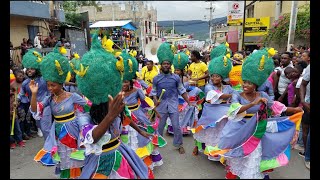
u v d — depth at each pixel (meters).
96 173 2.87
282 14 13.34
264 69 3.75
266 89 4.80
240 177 3.79
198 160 4.99
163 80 5.34
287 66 6.39
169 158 5.17
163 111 5.39
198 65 7.22
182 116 6.77
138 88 4.88
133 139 4.30
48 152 4.03
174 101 5.42
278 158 3.79
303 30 11.30
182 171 4.43
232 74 5.86
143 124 4.58
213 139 4.84
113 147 2.95
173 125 5.37
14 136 5.98
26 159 5.29
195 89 6.55
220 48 6.20
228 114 3.81
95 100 2.81
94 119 2.92
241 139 3.79
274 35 12.19
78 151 3.92
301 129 5.39
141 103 5.14
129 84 4.65
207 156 5.18
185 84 6.62
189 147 5.82
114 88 2.87
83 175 2.90
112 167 2.89
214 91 4.75
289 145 3.87
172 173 4.36
